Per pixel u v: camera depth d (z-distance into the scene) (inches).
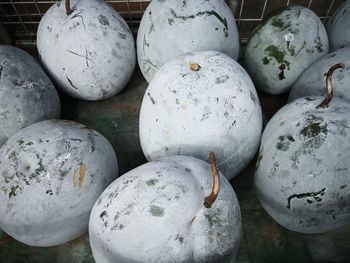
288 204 43.1
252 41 58.1
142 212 35.4
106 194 39.5
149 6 54.7
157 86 44.9
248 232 51.7
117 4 71.2
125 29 57.2
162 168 38.3
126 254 36.0
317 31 55.4
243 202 54.1
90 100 62.6
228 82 43.3
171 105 43.1
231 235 36.9
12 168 42.3
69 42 52.4
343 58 50.9
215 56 45.5
